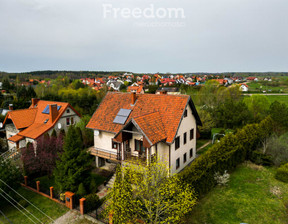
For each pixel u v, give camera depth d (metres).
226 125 46.62
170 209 14.62
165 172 17.03
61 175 19.94
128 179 15.64
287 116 35.66
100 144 26.36
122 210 13.92
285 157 25.98
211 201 19.12
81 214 17.92
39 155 24.11
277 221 16.61
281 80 159.38
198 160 19.50
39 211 18.64
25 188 22.86
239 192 20.64
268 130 32.72
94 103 59.09
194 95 67.38
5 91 88.62
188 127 24.84
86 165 20.72
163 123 21.53
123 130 20.52
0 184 19.08
